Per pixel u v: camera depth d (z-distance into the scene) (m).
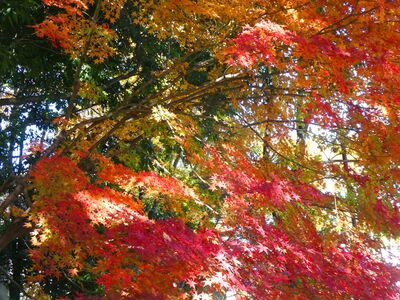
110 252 3.38
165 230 3.34
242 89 6.46
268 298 3.20
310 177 5.59
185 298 3.07
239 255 3.41
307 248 3.87
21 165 8.98
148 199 7.76
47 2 4.84
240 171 4.38
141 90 6.82
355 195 4.77
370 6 4.25
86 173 5.54
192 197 4.25
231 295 3.44
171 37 7.45
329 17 4.61
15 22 6.02
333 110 5.14
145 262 3.24
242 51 4.20
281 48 4.98
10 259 8.48
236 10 5.51
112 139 7.69
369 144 4.79
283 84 6.06
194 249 3.18
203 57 7.66
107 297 3.11
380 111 4.82
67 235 3.64
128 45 7.55
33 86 7.88
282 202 4.05
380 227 4.54
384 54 4.22
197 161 4.79
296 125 6.72
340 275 3.58
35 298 5.38
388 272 3.82
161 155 8.35
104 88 7.19
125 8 6.81
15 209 4.83
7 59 5.80
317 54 4.23
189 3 5.42
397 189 5.16
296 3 4.97
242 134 7.01
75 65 6.57
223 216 3.90
